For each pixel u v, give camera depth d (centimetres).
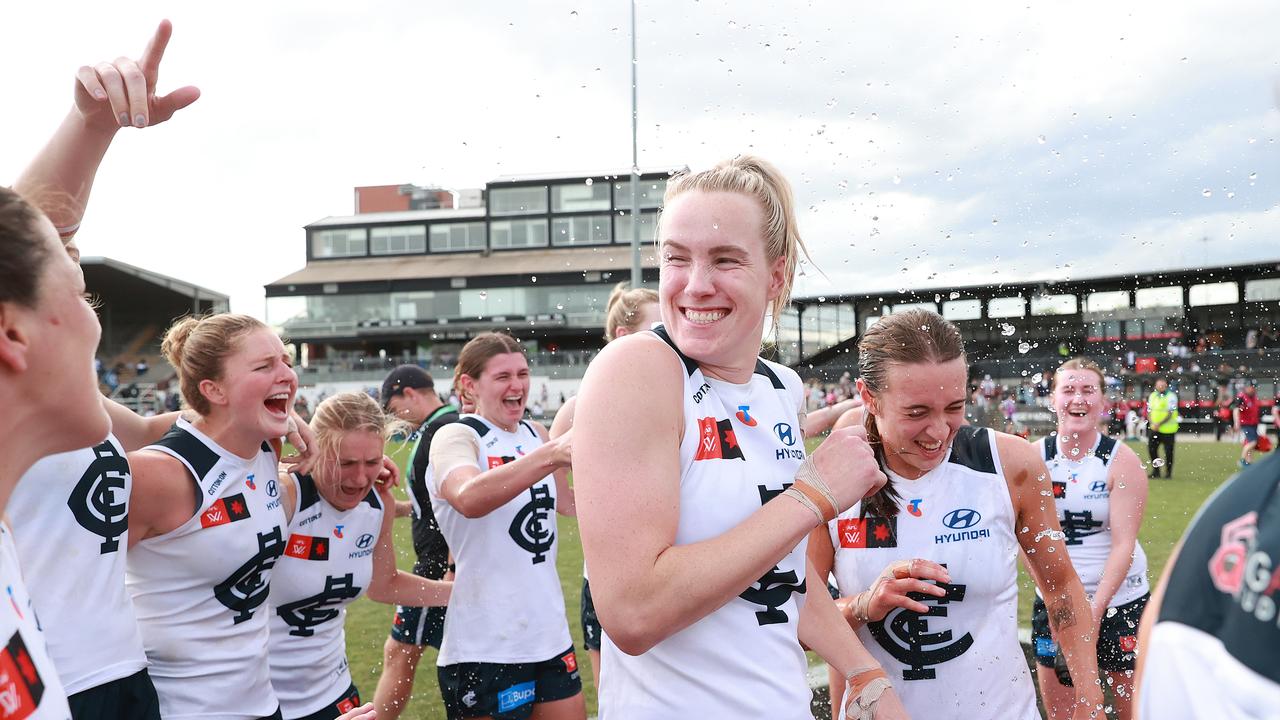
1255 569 71
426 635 394
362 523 306
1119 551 334
